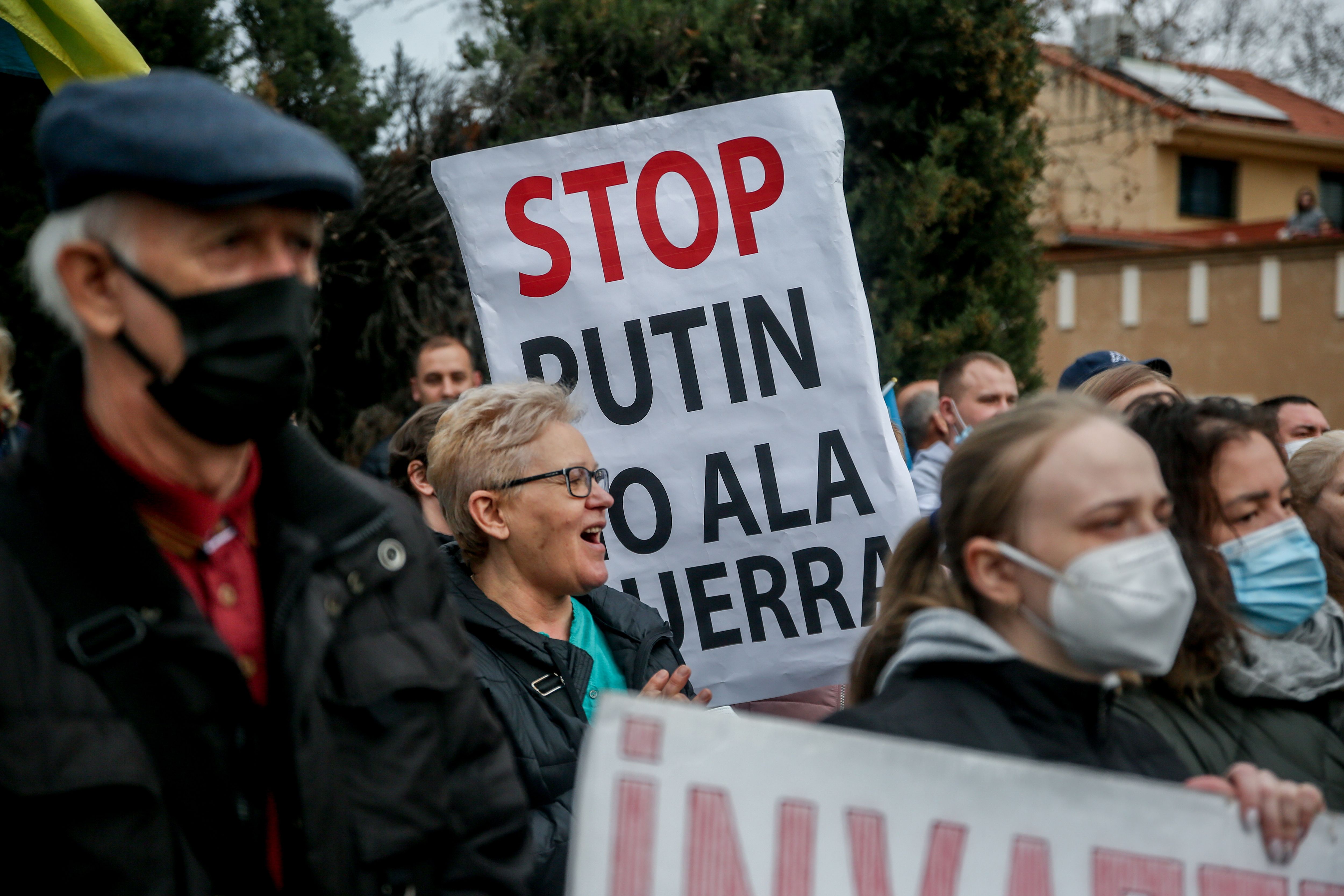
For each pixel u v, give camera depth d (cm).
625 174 330
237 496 154
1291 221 2230
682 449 327
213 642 141
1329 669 216
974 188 832
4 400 361
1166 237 2273
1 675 133
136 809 136
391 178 884
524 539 264
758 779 147
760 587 324
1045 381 912
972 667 169
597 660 272
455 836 161
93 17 303
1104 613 159
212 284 139
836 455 322
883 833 149
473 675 171
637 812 145
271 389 142
